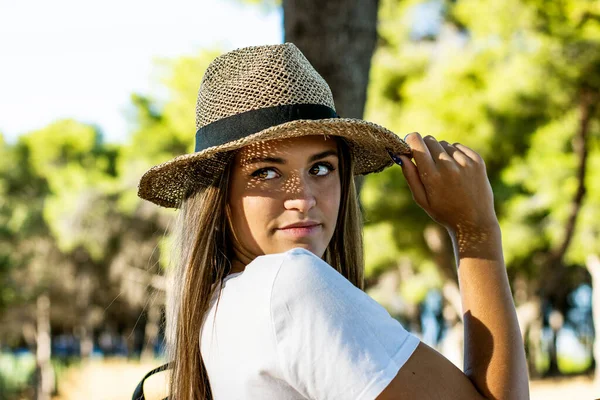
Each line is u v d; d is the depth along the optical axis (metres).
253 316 1.07
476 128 9.30
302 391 1.03
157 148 13.25
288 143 1.21
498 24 8.95
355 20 2.30
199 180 1.28
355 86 2.31
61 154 22.55
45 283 21.50
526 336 13.11
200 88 1.31
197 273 1.23
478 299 1.17
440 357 1.05
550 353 22.80
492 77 9.23
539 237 11.11
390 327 1.04
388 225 11.20
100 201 19.98
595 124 9.24
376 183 10.45
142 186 1.36
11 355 25.81
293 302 1.04
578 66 8.42
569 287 21.91
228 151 1.24
